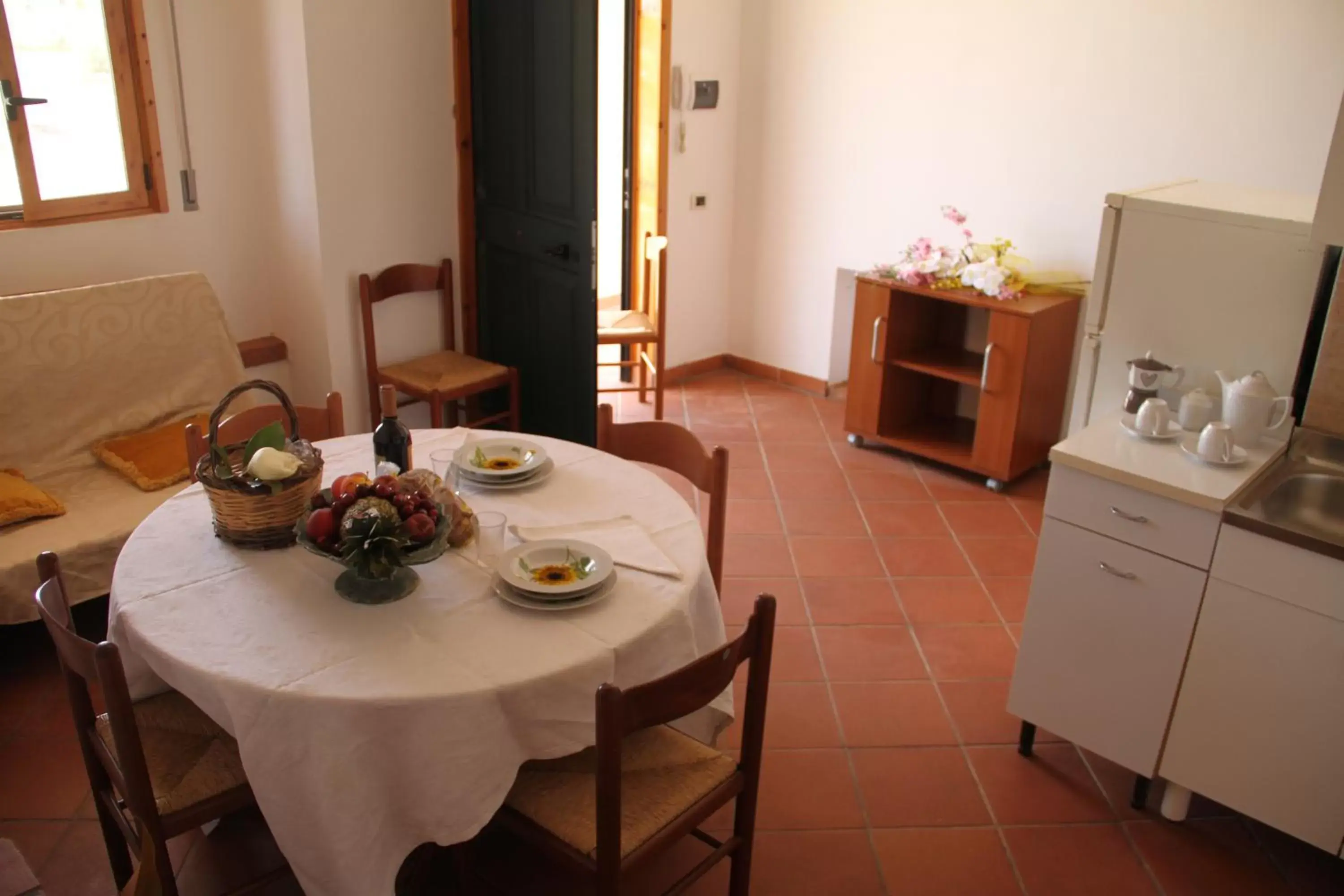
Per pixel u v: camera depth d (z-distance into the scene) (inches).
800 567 145.5
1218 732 94.8
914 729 113.2
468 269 173.3
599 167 229.6
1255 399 100.0
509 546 87.2
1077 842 98.8
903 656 125.7
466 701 69.2
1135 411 109.3
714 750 85.9
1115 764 109.3
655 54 186.4
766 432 193.0
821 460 181.5
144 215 143.0
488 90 161.0
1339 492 97.1
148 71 138.3
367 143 153.8
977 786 105.3
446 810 71.1
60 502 119.0
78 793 99.4
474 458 99.2
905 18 177.9
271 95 148.0
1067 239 168.9
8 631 123.6
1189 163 153.9
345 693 68.4
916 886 92.9
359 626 75.7
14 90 127.0
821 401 209.5
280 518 84.3
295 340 160.9
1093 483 96.6
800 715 114.6
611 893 71.2
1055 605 101.8
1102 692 101.1
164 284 134.6
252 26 145.8
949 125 177.6
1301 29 140.0
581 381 161.9
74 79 133.0
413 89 157.8
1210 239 106.9
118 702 68.5
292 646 73.3
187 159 145.7
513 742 72.4
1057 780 106.7
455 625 76.2
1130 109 157.3
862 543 152.4
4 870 60.7
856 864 95.0
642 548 87.0
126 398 131.9
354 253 156.8
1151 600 95.7
